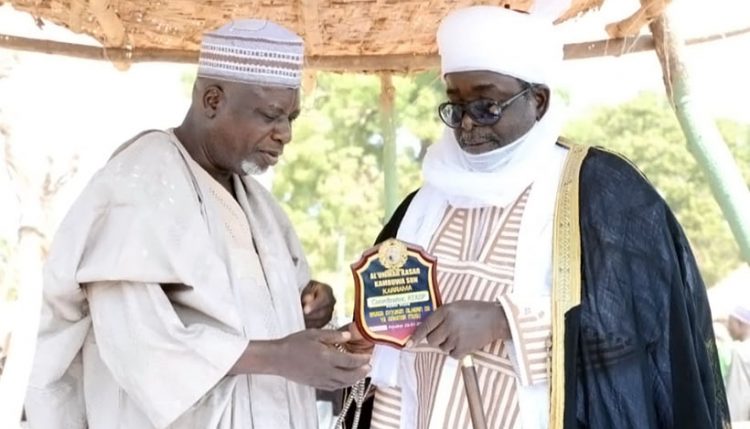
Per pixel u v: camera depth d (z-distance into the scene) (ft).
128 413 8.21
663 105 62.39
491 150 8.52
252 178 9.22
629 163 8.65
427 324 8.02
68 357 8.30
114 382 8.27
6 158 17.47
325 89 55.98
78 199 8.18
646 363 8.19
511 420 8.21
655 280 8.20
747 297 34.45
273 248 8.87
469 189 8.58
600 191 8.39
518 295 8.16
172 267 7.88
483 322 8.00
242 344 7.86
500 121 8.37
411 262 8.27
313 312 9.27
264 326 8.43
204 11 13.32
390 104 15.25
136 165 8.18
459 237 8.83
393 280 8.25
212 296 7.99
